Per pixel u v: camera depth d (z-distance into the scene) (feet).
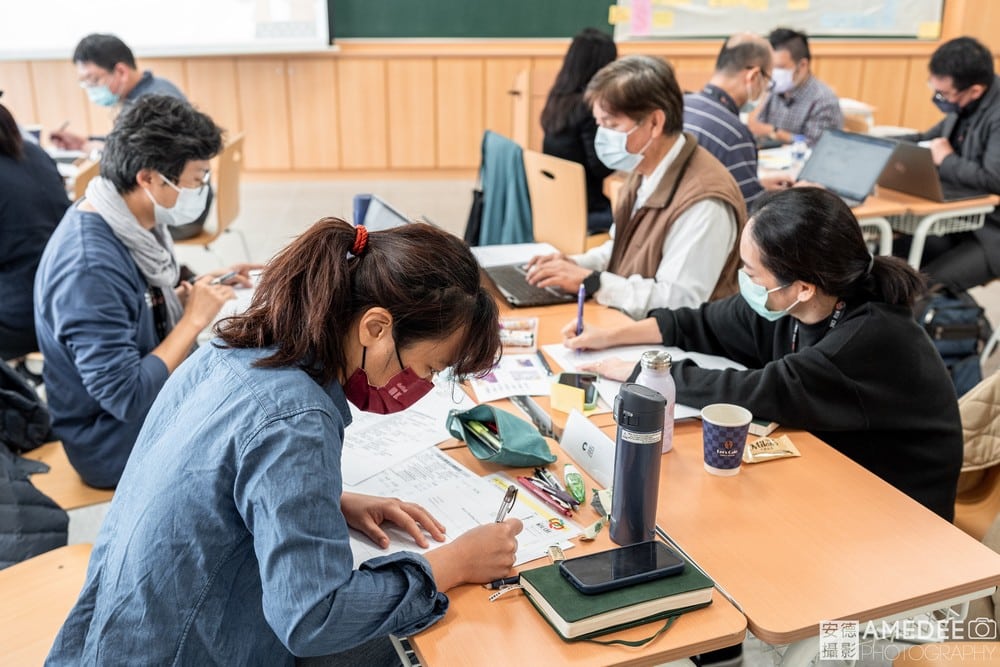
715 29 20.68
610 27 20.36
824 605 3.74
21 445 6.73
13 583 5.06
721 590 3.84
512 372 6.01
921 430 5.22
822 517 4.39
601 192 12.30
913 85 21.83
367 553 3.97
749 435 5.17
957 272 11.13
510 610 3.70
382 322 3.42
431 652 3.45
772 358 6.08
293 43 19.31
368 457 4.85
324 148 20.62
